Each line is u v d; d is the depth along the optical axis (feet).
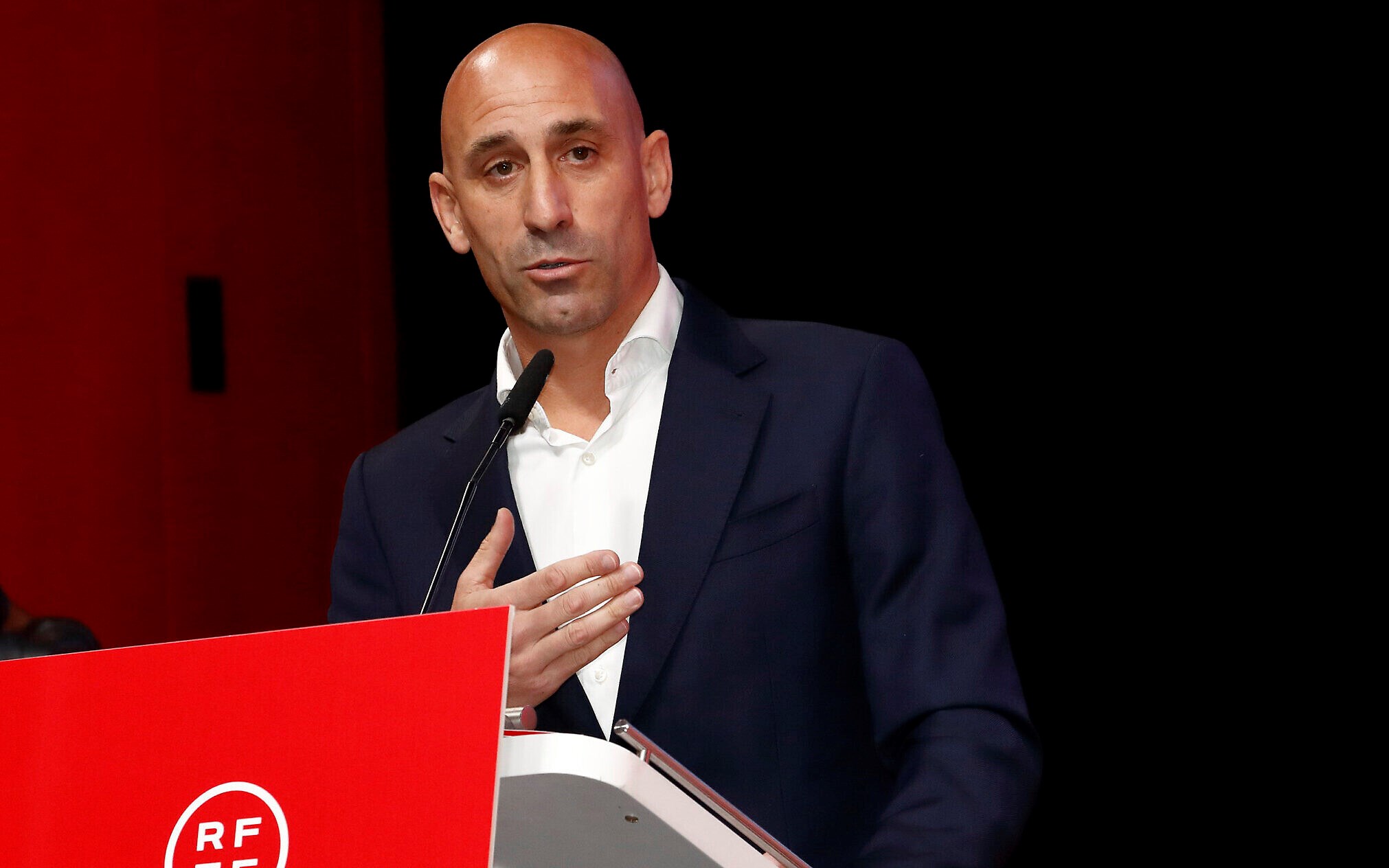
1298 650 36.11
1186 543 36.91
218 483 37.83
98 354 37.01
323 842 8.46
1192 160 36.17
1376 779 35.53
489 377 39.34
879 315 38.40
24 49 36.63
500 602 11.20
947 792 13.37
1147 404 36.99
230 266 38.19
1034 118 37.35
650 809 8.45
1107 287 37.06
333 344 39.14
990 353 37.96
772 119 38.83
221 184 38.19
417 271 39.63
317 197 39.06
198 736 8.91
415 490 17.34
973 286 38.04
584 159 15.70
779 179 38.78
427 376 39.58
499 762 8.35
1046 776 37.96
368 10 39.32
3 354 36.32
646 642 15.37
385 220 39.60
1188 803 37.04
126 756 9.01
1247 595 36.50
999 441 38.01
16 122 36.50
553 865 9.91
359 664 8.79
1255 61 35.50
